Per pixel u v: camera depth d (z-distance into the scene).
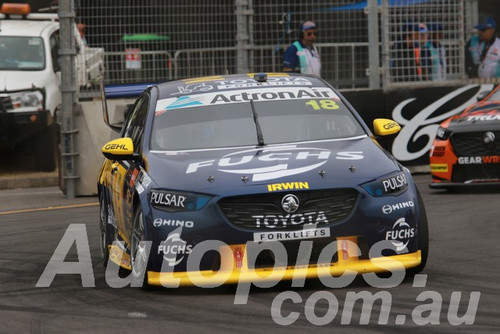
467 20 58.31
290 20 52.69
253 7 52.00
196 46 50.78
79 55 49.59
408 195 24.56
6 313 22.64
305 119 27.69
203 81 30.14
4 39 58.53
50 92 57.84
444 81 53.00
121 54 50.06
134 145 28.33
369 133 27.48
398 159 52.03
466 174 42.09
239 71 51.34
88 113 48.84
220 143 26.80
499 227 33.47
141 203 24.34
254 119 27.61
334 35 54.19
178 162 25.45
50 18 61.69
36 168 59.22
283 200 23.44
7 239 35.62
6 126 56.31
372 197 23.97
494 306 21.56
